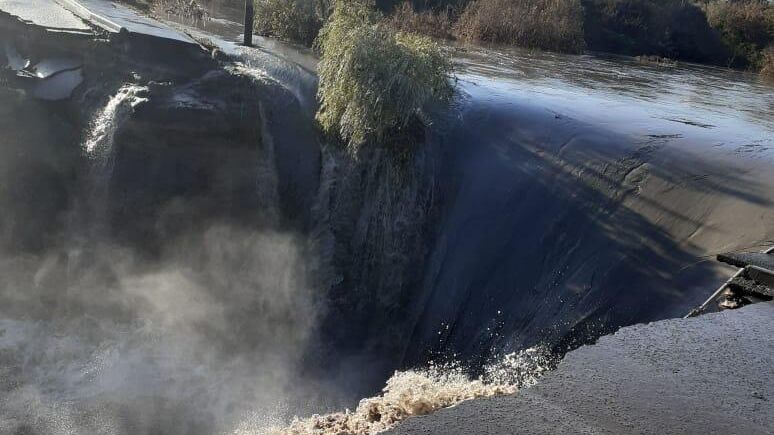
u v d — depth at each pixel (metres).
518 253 9.89
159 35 11.80
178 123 10.63
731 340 4.23
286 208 11.59
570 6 33.88
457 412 3.15
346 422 3.62
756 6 41.12
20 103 10.93
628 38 39.72
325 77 11.73
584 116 12.84
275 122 11.80
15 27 11.85
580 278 9.00
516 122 12.09
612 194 9.98
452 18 34.81
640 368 3.79
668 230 9.05
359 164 11.21
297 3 18.47
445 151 11.63
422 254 10.95
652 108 15.38
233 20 22.61
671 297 8.02
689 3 42.50
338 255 11.26
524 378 8.17
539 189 10.50
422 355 9.94
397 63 11.18
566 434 3.03
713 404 3.45
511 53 27.39
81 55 11.69
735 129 13.31
